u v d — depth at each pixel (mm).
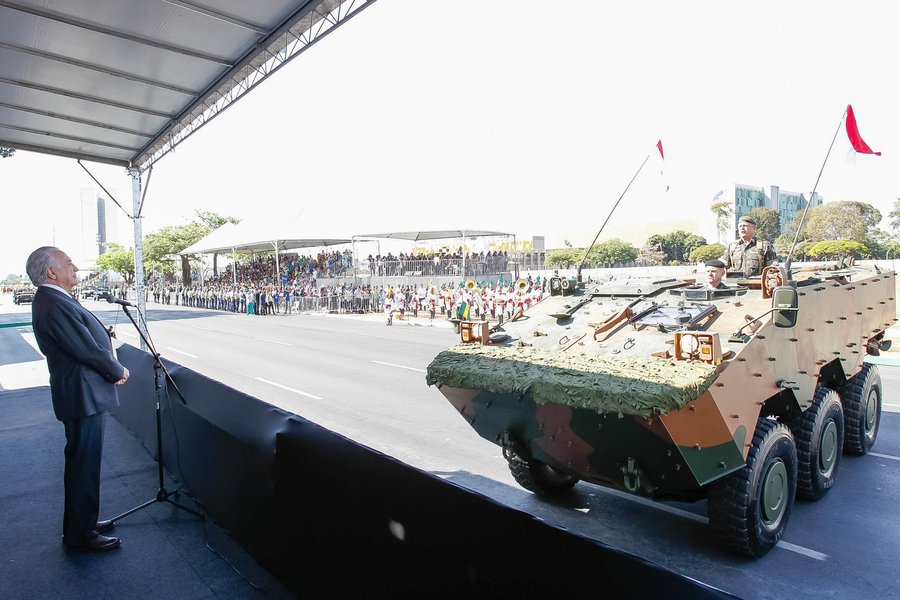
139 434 6832
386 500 2789
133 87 10875
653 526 4977
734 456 3971
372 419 8461
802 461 5266
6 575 3898
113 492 5355
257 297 34000
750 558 4383
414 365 13414
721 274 5391
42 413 8539
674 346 4070
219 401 4551
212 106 11812
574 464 4535
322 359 14609
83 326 4043
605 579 1957
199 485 4898
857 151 6504
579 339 4828
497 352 4707
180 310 39844
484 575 2336
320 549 3264
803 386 4902
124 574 3910
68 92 10945
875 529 4891
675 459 3762
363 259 40656
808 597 3854
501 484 5918
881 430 7730
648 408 3430
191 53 9594
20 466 6129
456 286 28562
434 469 6340
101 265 63062
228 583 3799
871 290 6828
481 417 4770
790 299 4262
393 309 25094
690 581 1762
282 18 8672
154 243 56250
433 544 2553
